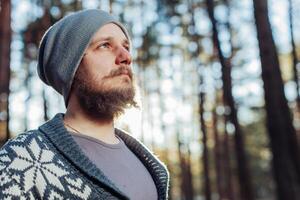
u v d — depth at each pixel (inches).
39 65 58.6
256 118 1020.5
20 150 45.8
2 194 43.8
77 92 52.9
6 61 301.0
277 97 289.9
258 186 1156.5
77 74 52.9
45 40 57.4
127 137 58.6
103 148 51.5
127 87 53.1
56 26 55.6
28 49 423.8
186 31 593.6
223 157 658.2
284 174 283.7
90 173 45.5
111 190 45.8
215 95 655.8
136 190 51.1
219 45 422.9
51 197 44.4
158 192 54.6
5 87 299.4
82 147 50.1
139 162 56.0
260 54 294.5
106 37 53.7
